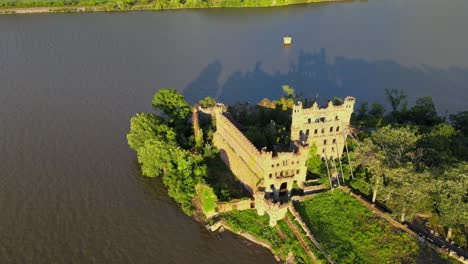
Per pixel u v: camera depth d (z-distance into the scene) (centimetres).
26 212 12938
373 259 10162
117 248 11688
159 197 13550
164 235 12038
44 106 19212
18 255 11488
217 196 12675
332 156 13700
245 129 14925
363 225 11169
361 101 19000
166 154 13438
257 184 12138
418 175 10350
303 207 11900
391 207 11725
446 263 9888
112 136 16950
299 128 12812
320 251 10431
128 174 14662
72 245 11800
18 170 14775
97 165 15125
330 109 12838
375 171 11394
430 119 16150
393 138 12012
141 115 14962
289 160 11994
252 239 11506
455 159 11588
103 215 12838
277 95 19800
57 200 13438
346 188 12356
